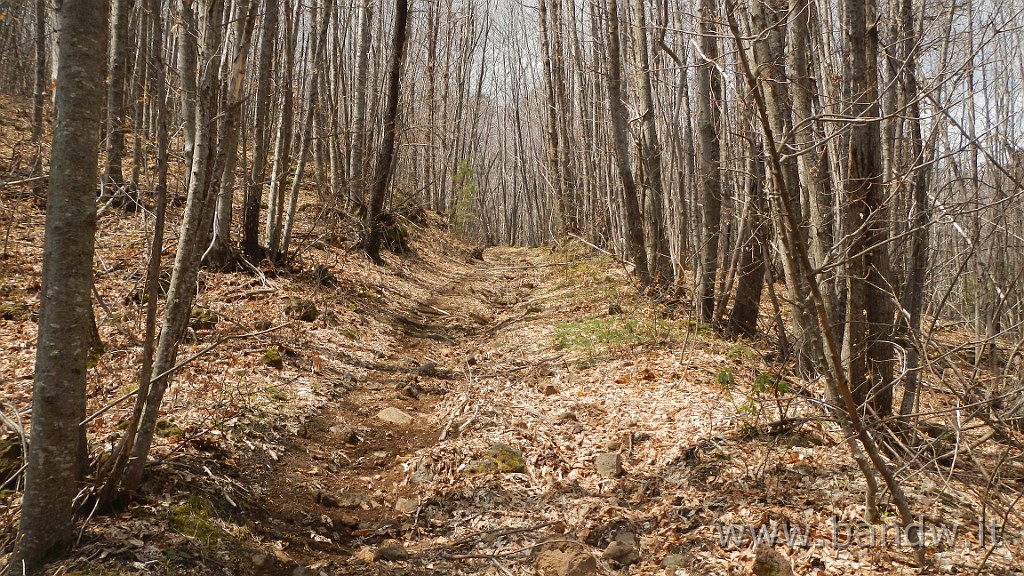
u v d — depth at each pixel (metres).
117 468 3.64
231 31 8.59
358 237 15.23
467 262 21.64
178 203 11.63
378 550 4.14
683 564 3.89
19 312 7.23
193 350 7.01
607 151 17.00
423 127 19.50
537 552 4.11
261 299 9.34
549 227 28.55
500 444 5.67
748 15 5.60
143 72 12.71
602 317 10.26
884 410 5.43
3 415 3.82
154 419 3.93
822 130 5.68
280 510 4.52
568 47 23.80
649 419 6.14
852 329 5.36
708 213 9.33
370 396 7.20
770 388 6.24
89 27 3.06
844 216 5.31
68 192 3.09
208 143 3.95
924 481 4.61
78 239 3.14
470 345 10.14
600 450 5.68
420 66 32.28
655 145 11.54
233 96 4.08
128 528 3.56
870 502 4.07
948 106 4.23
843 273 5.32
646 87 11.32
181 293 3.99
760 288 8.85
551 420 6.39
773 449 5.15
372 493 5.14
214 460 4.73
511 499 4.92
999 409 4.70
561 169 22.27
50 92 13.71
